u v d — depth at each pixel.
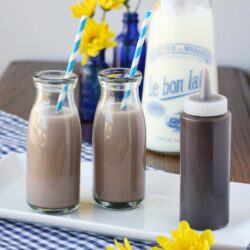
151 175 0.96
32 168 0.86
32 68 1.58
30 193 0.86
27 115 1.28
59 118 0.85
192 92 1.07
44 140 0.85
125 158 0.86
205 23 1.06
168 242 0.71
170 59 1.07
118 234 0.81
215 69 1.09
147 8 1.62
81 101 1.25
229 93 1.40
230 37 1.63
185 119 0.81
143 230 0.81
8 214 0.85
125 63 1.26
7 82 1.47
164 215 0.86
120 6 1.21
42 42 1.73
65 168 0.85
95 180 0.88
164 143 1.09
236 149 1.13
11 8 1.71
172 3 1.06
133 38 1.26
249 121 1.25
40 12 1.70
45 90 0.85
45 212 0.86
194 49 1.06
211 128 0.80
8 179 0.95
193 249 0.71
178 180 0.95
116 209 0.87
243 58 1.65
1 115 1.27
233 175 1.02
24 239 0.82
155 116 1.09
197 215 0.82
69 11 1.69
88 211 0.87
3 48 1.75
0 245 0.81
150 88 1.09
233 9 1.61
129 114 0.86
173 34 1.06
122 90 0.86
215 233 0.81
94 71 1.23
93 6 1.20
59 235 0.83
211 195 0.81
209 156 0.81
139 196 0.88
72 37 1.71
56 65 1.61
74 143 0.86
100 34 1.20
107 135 0.86
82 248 0.80
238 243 0.78
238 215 0.86
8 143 1.14
